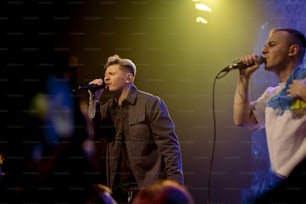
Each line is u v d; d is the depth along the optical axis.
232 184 5.39
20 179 3.93
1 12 5.36
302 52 3.23
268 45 3.25
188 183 5.48
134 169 3.75
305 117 2.98
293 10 5.04
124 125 3.81
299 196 2.91
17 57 5.30
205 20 5.50
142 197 1.94
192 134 5.55
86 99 4.15
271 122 3.07
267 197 3.01
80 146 3.95
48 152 3.98
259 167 5.18
